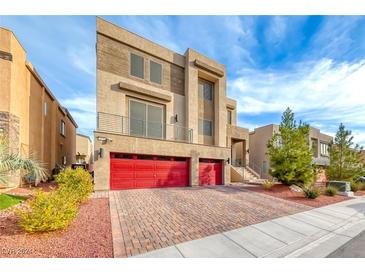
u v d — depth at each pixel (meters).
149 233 5.18
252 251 4.52
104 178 11.38
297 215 7.88
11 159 6.96
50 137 17.69
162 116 15.62
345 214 8.48
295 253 4.56
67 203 5.24
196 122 16.67
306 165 13.97
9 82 10.58
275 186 14.35
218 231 5.59
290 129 14.45
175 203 8.78
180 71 16.86
